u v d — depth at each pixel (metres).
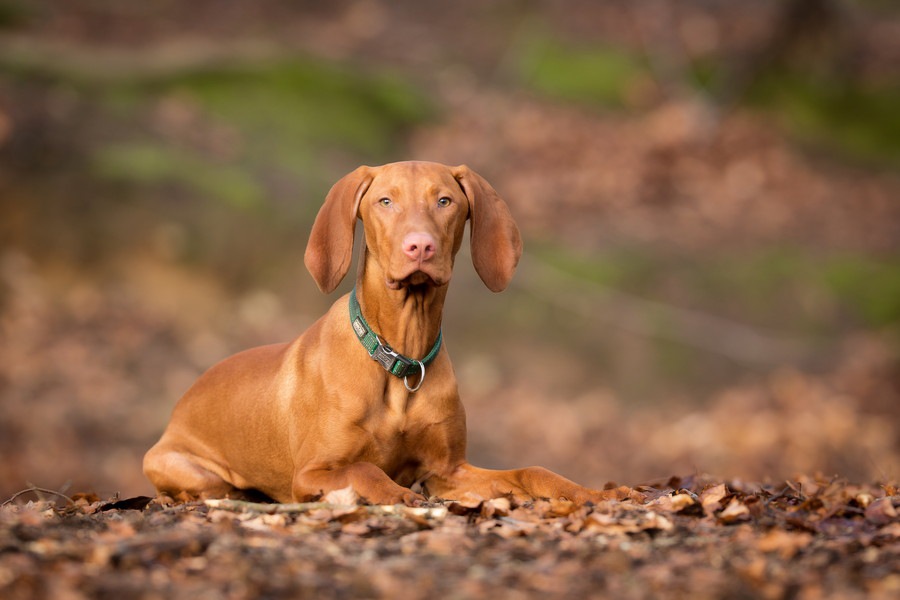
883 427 16.14
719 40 26.31
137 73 20.16
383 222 5.95
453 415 6.39
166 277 16.30
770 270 19.28
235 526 5.10
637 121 23.64
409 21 26.20
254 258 16.91
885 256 20.50
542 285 17.91
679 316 17.94
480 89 23.88
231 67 20.91
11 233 16.06
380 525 5.20
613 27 26.55
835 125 24.83
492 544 4.90
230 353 15.52
